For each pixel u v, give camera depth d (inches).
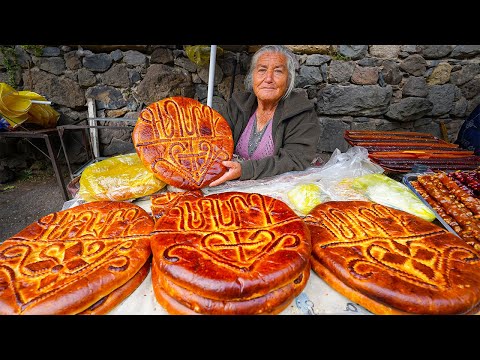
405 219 47.4
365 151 73.4
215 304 32.6
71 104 149.7
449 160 73.7
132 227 43.4
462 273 36.0
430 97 150.4
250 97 87.1
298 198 57.3
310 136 77.4
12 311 30.5
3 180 154.9
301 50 143.3
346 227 45.0
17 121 121.5
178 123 62.2
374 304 34.3
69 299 31.6
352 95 147.6
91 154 157.8
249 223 42.5
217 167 60.5
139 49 143.1
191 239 38.7
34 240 40.9
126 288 36.1
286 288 34.9
